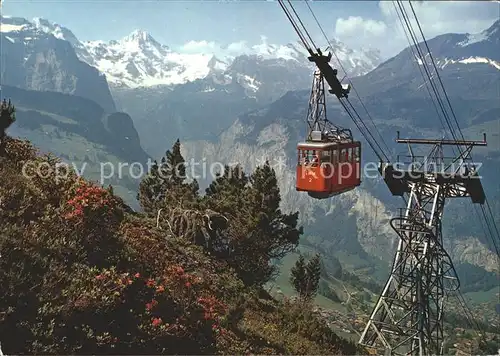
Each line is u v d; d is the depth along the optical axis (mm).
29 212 17734
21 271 14344
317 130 22562
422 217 33125
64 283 15469
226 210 37312
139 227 25422
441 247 32875
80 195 19641
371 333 31031
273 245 37438
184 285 19062
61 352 13383
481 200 33750
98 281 15984
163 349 15727
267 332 22734
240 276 33312
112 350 14562
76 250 16984
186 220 32406
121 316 15914
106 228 19844
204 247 32688
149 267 19719
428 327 30125
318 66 21984
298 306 29438
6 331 13078
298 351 21656
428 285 31078
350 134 24500
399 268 31750
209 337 18016
